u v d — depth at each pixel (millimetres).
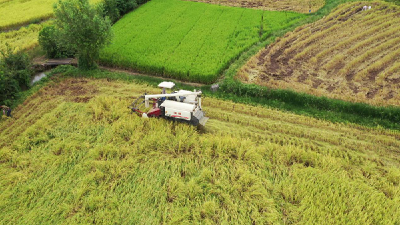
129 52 25578
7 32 31641
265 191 12133
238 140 15258
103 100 18547
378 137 15711
